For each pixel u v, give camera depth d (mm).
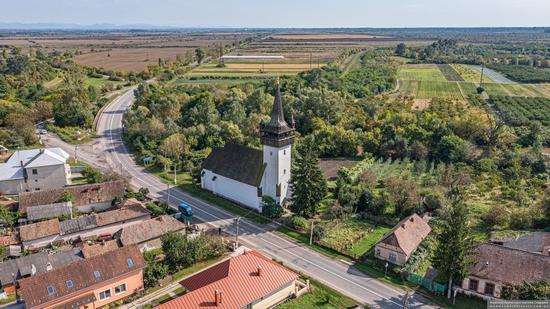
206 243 71500
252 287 55906
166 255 68500
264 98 167875
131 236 71750
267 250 75062
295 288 61594
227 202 96250
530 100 187250
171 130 142500
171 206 93250
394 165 121312
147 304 59312
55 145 140250
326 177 111438
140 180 110188
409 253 69875
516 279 59562
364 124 146500
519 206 93562
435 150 127875
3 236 73375
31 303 52531
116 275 58875
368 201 89938
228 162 98312
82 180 108438
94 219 78500
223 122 144750
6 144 133000
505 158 119625
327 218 87500
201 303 51875
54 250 71375
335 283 65438
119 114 183000
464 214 60844
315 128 150000
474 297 62031
